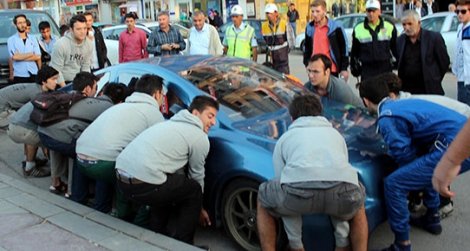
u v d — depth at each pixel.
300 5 22.30
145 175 3.60
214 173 3.88
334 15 22.80
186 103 4.35
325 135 3.24
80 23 7.11
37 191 4.82
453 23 11.70
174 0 27.75
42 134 4.70
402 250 3.56
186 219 3.77
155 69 4.74
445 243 3.88
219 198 3.92
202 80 4.54
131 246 3.59
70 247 3.61
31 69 8.51
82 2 32.19
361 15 15.55
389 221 3.55
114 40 13.36
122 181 3.74
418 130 3.44
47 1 34.41
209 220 4.04
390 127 3.48
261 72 4.98
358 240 3.28
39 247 3.62
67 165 5.26
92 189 5.14
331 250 3.31
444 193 1.67
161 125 3.80
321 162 3.12
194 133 3.71
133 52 8.96
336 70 6.63
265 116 4.27
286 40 8.45
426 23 12.27
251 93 4.54
